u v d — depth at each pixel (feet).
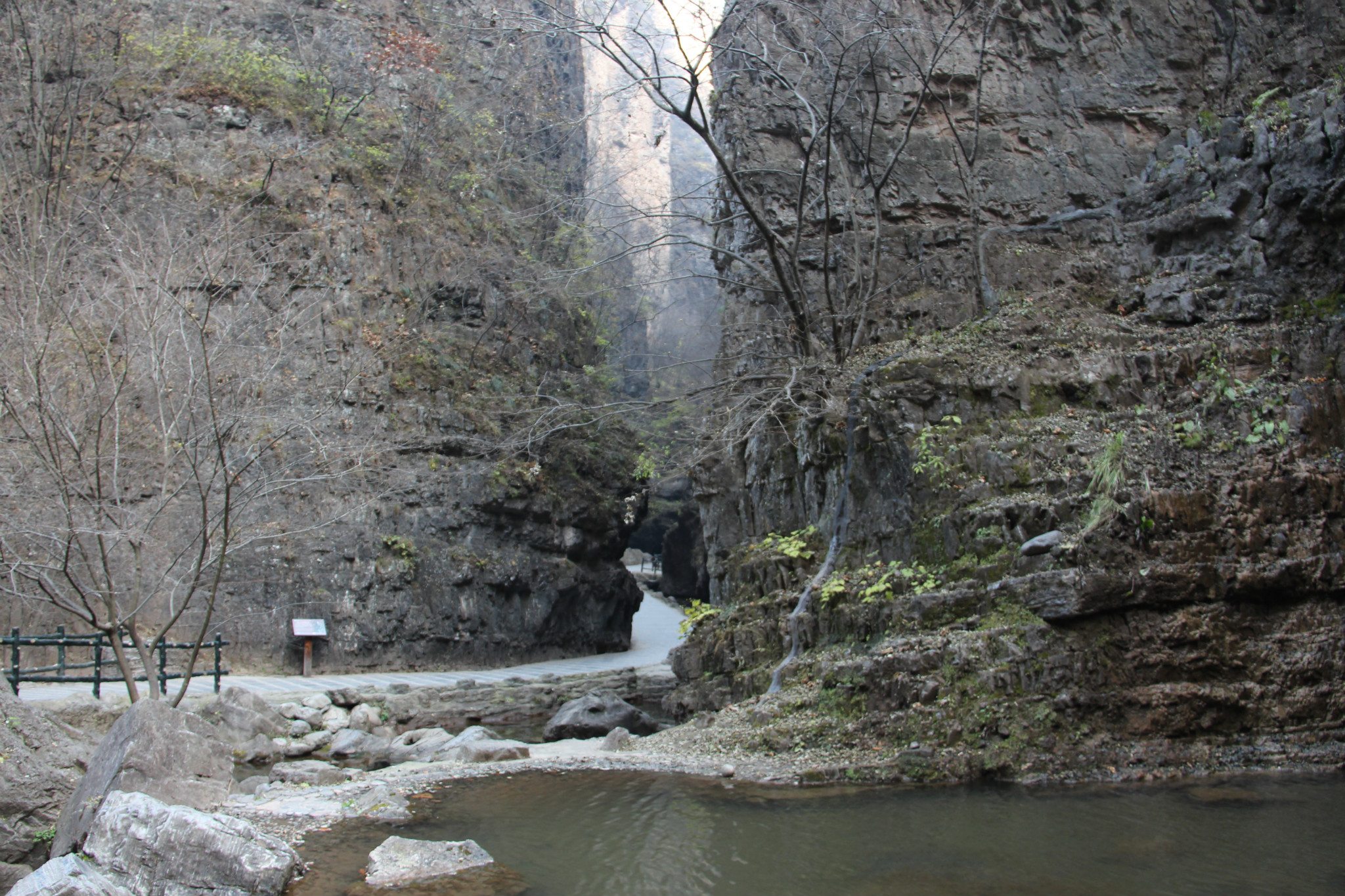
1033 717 25.98
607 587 78.07
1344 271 37.47
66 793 19.99
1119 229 45.93
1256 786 23.75
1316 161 38.75
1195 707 26.48
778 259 42.60
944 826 20.61
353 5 75.97
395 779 26.37
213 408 27.99
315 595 56.80
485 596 64.44
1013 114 51.26
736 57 51.37
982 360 36.78
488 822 21.59
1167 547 28.19
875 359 41.50
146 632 48.96
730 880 17.37
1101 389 35.37
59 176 52.80
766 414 39.78
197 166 61.16
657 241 48.03
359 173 65.92
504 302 71.15
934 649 27.63
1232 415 32.45
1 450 31.01
